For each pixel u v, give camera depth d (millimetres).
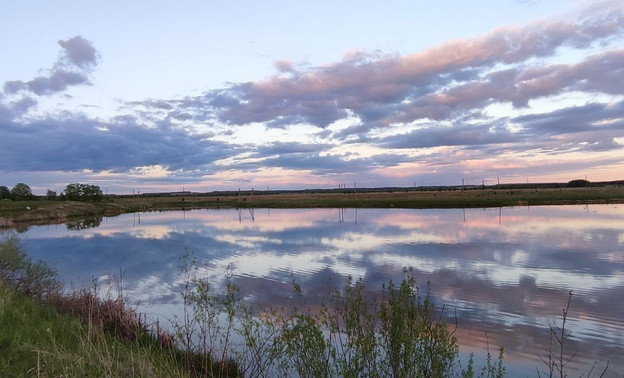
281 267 19719
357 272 18188
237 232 37188
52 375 5355
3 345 6379
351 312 6578
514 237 28438
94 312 10531
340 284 15977
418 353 5676
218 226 44438
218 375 7562
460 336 10352
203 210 89750
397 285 15219
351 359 5859
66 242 31500
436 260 20547
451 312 12195
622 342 9805
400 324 5723
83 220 58156
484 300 13375
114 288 15734
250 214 68375
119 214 75438
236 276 17797
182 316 11859
